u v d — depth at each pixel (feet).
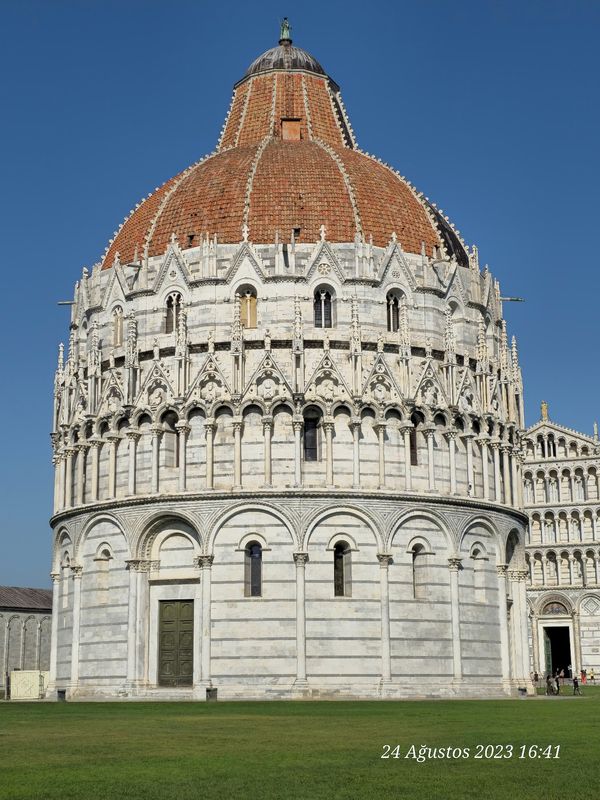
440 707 226.99
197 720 183.52
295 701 261.44
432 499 294.05
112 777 106.93
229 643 279.49
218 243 309.42
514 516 320.09
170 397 296.71
